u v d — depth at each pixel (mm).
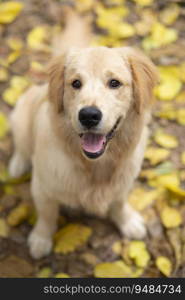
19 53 3811
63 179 2443
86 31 3656
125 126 2311
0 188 3096
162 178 3107
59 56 2383
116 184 2543
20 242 2867
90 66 2168
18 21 4070
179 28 4086
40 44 3881
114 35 3955
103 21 4027
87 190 2514
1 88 3615
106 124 2102
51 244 2840
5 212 2982
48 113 2367
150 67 2365
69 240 2830
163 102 3527
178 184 3076
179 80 3633
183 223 2918
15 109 3170
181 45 3912
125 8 4184
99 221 2996
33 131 2744
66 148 2352
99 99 2090
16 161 3178
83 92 2123
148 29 4031
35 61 3777
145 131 2566
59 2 4180
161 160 3211
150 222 2967
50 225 2812
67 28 3615
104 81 2160
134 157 2488
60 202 2697
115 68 2172
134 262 2766
